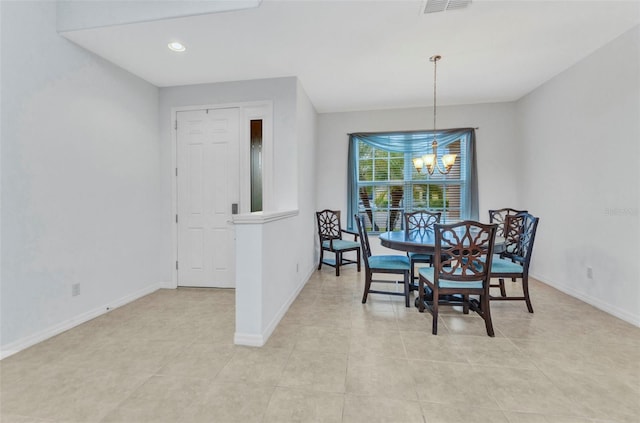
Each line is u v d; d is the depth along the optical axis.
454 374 1.78
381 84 3.61
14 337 2.07
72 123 2.52
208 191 3.57
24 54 2.14
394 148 4.59
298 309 2.88
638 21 2.38
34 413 1.45
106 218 2.86
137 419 1.41
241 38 2.53
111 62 2.92
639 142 2.43
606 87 2.75
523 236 3.07
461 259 2.29
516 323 2.51
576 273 3.15
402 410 1.47
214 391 1.62
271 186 3.41
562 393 1.60
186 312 2.82
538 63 3.11
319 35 2.51
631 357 1.96
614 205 2.67
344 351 2.06
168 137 3.59
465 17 2.30
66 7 2.36
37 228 2.23
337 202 4.79
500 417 1.43
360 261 4.59
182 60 2.91
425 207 4.61
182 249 3.63
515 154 4.31
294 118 3.35
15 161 2.08
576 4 2.16
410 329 2.41
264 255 2.21
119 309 2.90
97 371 1.82
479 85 3.70
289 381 1.71
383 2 2.11
